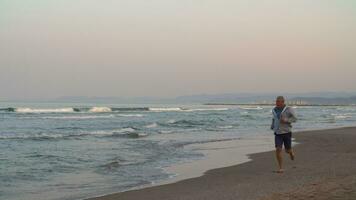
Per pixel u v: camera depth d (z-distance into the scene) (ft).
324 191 26.96
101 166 49.80
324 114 275.18
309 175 38.60
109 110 259.80
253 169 45.37
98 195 34.06
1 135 93.30
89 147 71.15
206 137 93.45
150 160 55.01
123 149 68.18
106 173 44.93
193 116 207.10
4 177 42.57
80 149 67.97
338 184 29.45
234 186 35.19
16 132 102.94
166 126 132.46
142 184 38.50
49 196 33.96
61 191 35.99
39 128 116.57
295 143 77.00
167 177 41.98
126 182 39.70
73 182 40.09
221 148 70.03
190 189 35.04
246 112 286.46
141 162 53.16
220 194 31.86
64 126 125.29
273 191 31.71
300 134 96.84
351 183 29.50
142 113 232.94
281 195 27.17
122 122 146.41
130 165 50.60
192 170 46.29
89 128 118.42
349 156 54.85
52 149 67.72
